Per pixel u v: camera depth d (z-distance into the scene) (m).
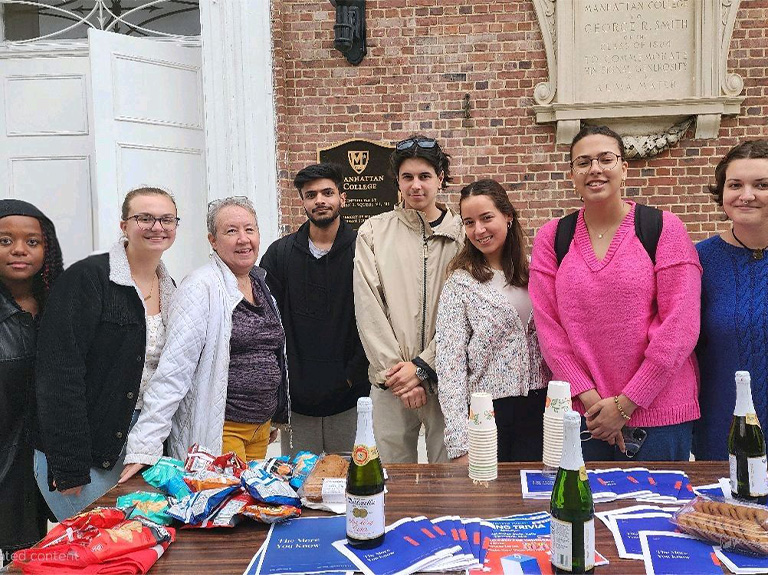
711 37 4.30
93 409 1.98
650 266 2.03
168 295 2.19
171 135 4.47
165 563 1.33
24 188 4.52
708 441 2.10
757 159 1.93
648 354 1.95
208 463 1.78
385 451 2.58
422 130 4.58
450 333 2.24
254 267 2.38
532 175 4.54
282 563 1.30
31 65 4.49
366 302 2.51
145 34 4.69
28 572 1.28
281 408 2.40
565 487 1.23
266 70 4.48
